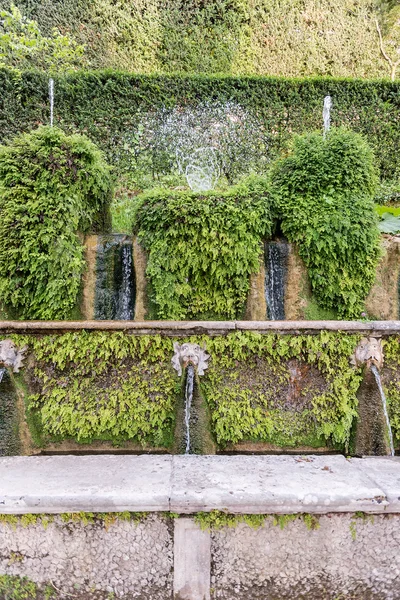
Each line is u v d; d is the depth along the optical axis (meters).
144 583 1.28
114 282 2.57
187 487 1.26
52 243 2.29
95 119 5.13
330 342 2.14
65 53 5.60
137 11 6.92
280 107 5.49
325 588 1.28
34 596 1.29
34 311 2.32
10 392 2.04
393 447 2.10
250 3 7.35
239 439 2.13
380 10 7.93
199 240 2.37
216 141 5.40
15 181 2.31
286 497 1.21
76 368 2.13
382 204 4.89
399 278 2.56
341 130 2.81
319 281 2.46
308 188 2.56
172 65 7.07
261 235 2.55
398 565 1.28
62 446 2.13
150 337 2.14
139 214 2.44
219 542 1.26
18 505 1.20
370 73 7.78
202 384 2.12
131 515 1.24
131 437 2.11
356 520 1.26
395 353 2.18
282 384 2.16
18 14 5.45
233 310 2.43
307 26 7.57
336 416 2.12
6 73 4.91
